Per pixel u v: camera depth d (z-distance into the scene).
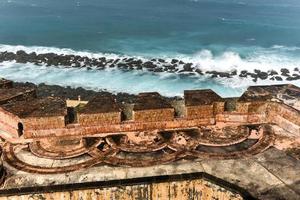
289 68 50.28
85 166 10.85
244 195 9.55
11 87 15.07
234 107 13.23
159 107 12.36
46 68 49.81
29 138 12.07
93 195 10.05
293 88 14.20
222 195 10.02
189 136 12.26
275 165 10.92
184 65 50.72
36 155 11.31
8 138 12.16
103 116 12.12
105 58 54.69
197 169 10.74
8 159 11.10
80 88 42.12
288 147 11.73
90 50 61.75
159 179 10.13
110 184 10.00
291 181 10.27
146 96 13.11
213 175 10.37
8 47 62.00
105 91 41.56
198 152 11.51
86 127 12.16
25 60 52.69
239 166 10.88
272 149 11.64
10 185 10.05
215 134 12.34
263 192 9.85
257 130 12.59
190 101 12.70
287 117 12.54
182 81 45.12
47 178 10.34
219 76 46.62
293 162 11.05
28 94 13.94
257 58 55.72
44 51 60.16
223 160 11.16
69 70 49.09
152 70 48.94
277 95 13.47
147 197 10.28
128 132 12.40
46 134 12.09
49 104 12.65
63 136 12.12
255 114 12.94
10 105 12.64
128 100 38.09
